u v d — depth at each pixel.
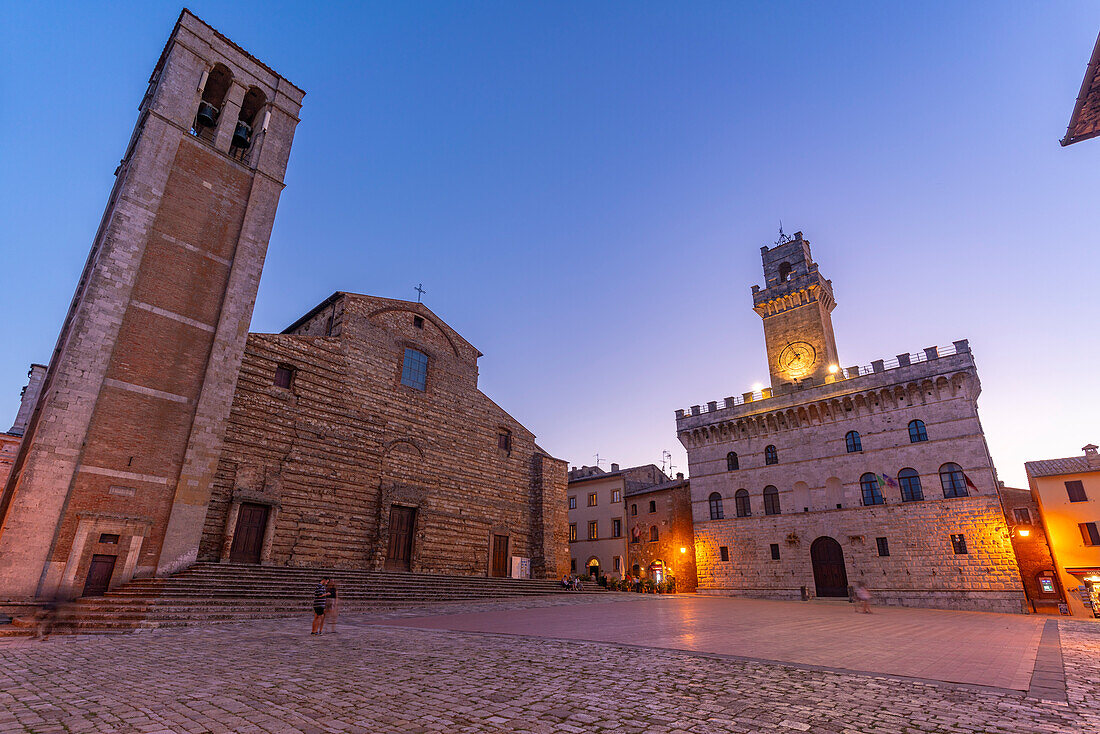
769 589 44.03
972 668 11.73
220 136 30.55
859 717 7.74
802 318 50.94
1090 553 35.88
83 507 22.28
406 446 39.09
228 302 28.47
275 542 30.41
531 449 48.84
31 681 10.06
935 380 40.00
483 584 35.97
